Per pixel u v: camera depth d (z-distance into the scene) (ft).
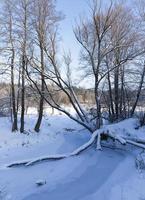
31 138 87.81
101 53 71.56
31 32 79.36
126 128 70.44
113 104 89.51
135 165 50.52
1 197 39.65
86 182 44.60
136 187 41.96
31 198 39.86
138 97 86.79
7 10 91.71
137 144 57.57
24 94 97.91
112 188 41.83
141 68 90.02
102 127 65.21
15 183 44.86
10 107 112.88
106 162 52.85
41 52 69.21
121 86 88.79
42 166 51.85
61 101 126.62
